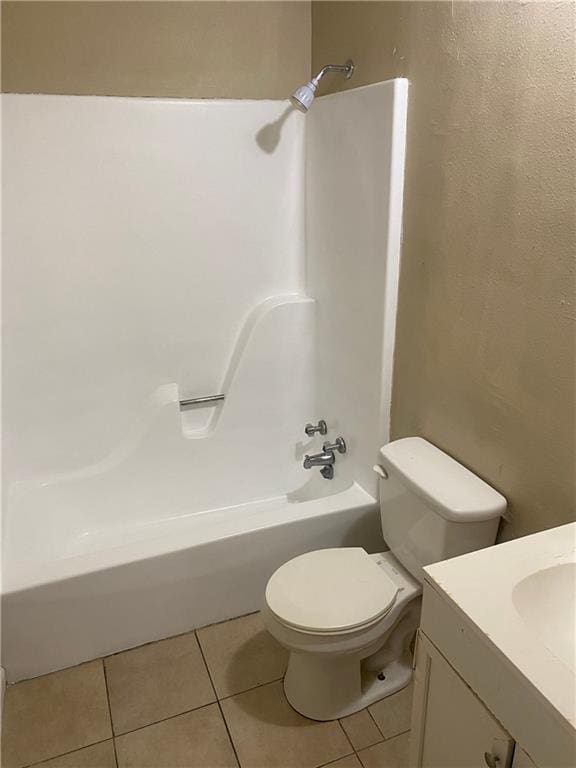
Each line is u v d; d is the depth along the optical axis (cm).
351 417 221
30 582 172
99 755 162
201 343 240
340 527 206
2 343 210
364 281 198
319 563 172
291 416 256
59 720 172
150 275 224
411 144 169
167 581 189
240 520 199
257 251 237
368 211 190
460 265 154
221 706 176
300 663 171
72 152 202
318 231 228
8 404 216
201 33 208
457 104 147
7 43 189
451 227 156
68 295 215
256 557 198
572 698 83
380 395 199
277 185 232
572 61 112
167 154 213
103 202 210
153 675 185
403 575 176
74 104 198
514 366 140
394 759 160
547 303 127
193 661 190
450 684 108
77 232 210
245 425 249
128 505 239
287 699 177
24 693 179
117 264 218
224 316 241
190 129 213
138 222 217
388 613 159
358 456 221
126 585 183
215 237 229
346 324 216
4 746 164
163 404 234
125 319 225
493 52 132
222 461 250
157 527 241
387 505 177
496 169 137
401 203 177
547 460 134
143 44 202
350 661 168
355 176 195
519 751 92
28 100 193
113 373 230
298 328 243
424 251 170
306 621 151
